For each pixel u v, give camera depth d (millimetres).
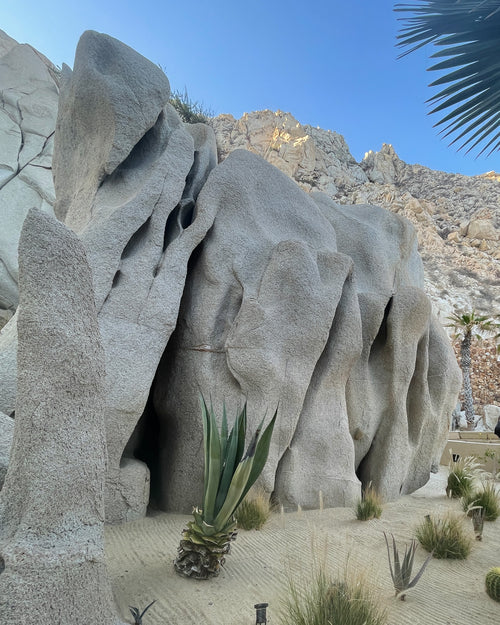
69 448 2547
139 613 2982
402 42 3762
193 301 5840
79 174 6730
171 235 6004
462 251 45688
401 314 6789
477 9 3258
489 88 3646
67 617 2250
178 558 3631
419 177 66938
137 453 5910
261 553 4090
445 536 4344
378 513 5316
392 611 3205
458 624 3084
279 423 5359
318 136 63750
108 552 3938
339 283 6047
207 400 5387
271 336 5457
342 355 6023
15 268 11656
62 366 2604
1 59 15188
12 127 13555
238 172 6375
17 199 12484
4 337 5109
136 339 4992
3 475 2961
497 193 60625
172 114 7055
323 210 7992
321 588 2791
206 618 2982
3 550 2232
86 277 2896
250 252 5973
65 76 7305
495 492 5934
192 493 5230
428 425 7285
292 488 5410
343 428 5875
